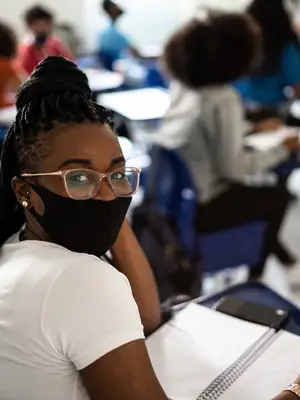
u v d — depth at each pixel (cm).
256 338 105
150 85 408
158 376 97
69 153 82
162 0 635
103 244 89
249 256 236
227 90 214
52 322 77
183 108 219
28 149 85
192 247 221
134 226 193
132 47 516
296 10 487
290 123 289
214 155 215
